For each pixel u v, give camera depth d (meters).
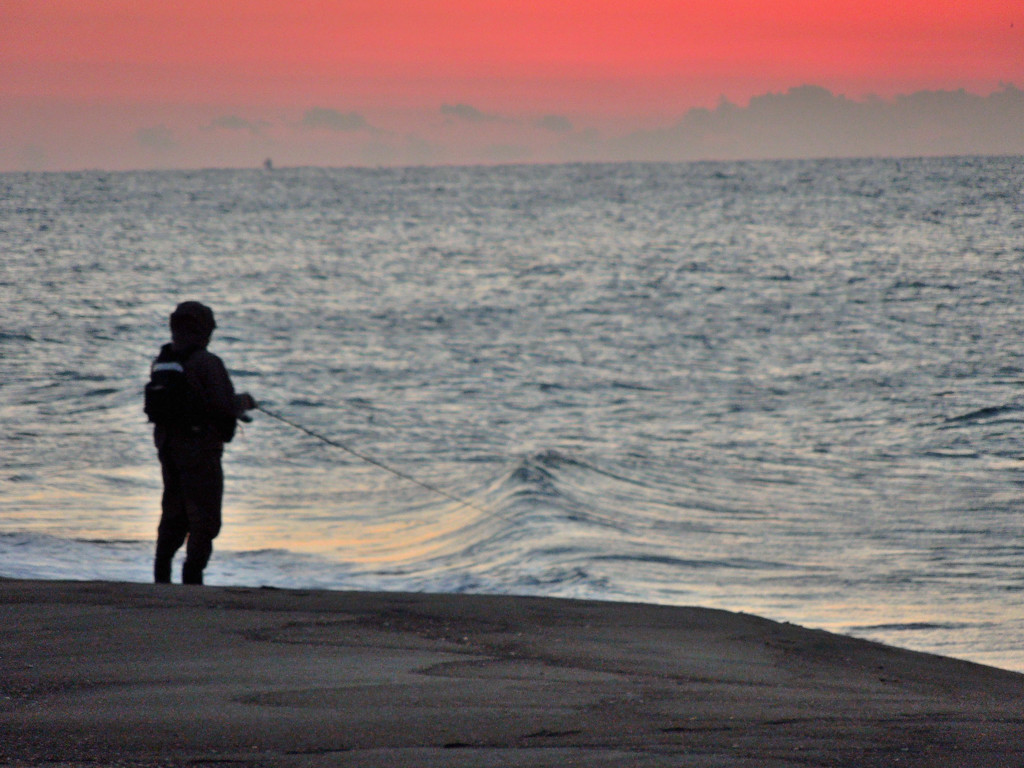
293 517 47.72
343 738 10.62
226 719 11.26
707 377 95.38
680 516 48.44
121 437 65.69
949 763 10.12
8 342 112.75
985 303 140.38
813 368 99.00
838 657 18.45
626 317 137.75
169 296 161.00
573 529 44.50
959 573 38.69
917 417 76.06
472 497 51.44
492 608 19.56
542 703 12.55
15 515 44.97
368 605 18.88
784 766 9.80
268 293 167.12
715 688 14.38
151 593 19.11
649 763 9.77
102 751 10.02
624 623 19.31
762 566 39.62
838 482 56.78
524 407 82.25
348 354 109.50
